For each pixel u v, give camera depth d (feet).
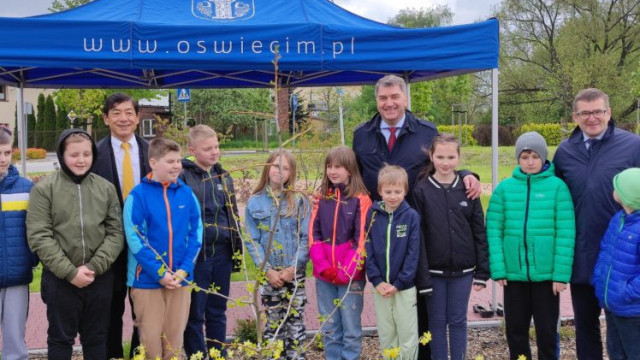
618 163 11.24
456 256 11.91
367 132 13.11
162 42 13.82
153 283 11.30
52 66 13.42
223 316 13.07
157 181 11.52
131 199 11.28
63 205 10.96
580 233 11.51
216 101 124.16
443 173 12.02
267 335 13.07
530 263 11.66
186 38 13.92
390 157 12.78
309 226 12.57
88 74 22.47
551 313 11.75
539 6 120.47
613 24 114.73
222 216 12.74
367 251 11.93
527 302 12.05
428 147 12.66
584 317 11.83
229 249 12.91
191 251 11.59
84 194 11.19
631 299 10.21
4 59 13.14
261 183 13.00
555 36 120.37
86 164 11.18
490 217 12.23
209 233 12.41
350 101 68.54
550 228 11.59
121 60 13.69
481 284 12.07
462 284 12.03
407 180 11.96
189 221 11.76
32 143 136.26
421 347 13.08
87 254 11.07
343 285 12.28
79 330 11.52
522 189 11.88
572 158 11.79
